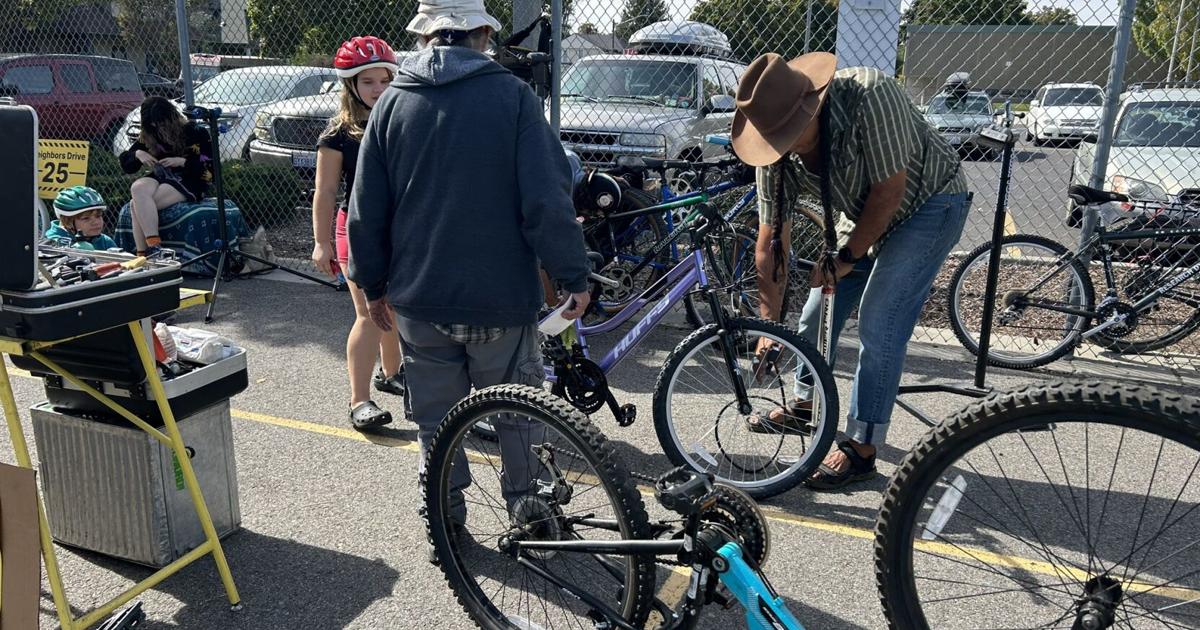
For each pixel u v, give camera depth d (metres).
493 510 3.17
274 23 8.90
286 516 3.20
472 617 2.53
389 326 2.81
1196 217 4.76
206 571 2.84
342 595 2.72
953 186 3.18
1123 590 2.19
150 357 2.50
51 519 2.93
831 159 3.04
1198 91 7.44
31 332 2.13
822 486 3.44
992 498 3.31
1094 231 4.96
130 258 2.63
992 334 5.34
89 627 2.50
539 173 2.40
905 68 5.88
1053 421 1.83
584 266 2.47
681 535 2.17
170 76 10.47
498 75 2.47
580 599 2.40
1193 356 5.11
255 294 6.28
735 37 6.43
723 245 4.86
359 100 3.70
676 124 7.93
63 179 6.65
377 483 3.46
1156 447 3.10
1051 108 7.88
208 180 6.38
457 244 2.46
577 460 2.45
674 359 3.43
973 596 2.59
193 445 2.84
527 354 2.70
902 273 3.19
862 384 3.34
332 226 4.00
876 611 2.68
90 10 9.97
